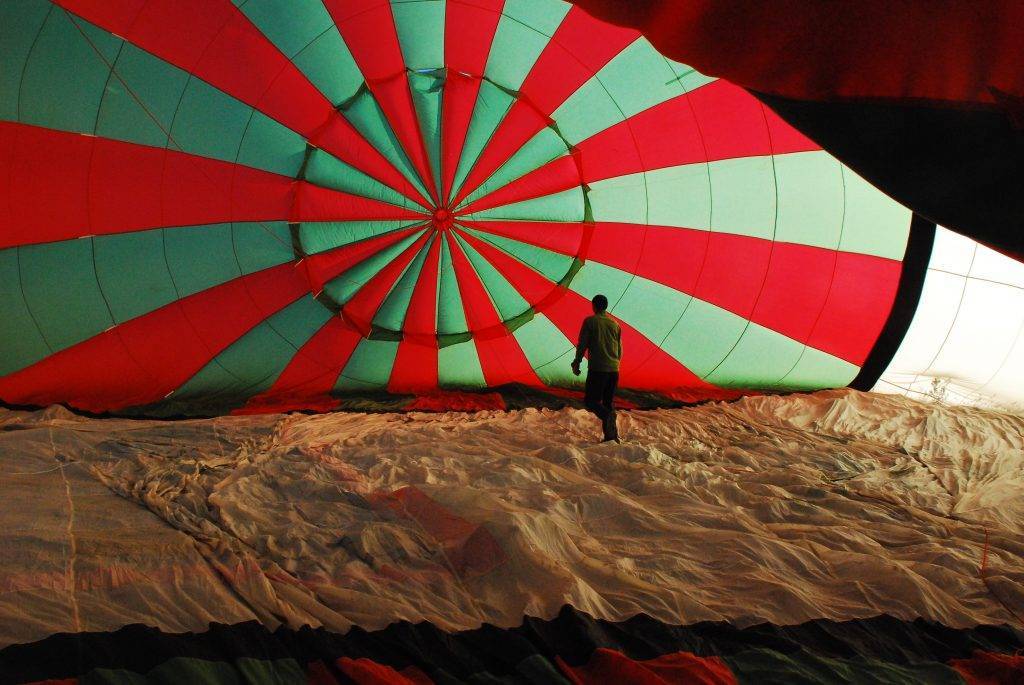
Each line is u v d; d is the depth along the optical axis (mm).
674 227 8648
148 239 7719
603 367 6914
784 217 8617
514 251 8570
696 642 3125
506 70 8016
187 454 5953
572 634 3080
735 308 8930
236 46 7371
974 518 5074
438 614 3279
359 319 8438
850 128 2822
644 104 8188
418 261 8438
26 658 2691
